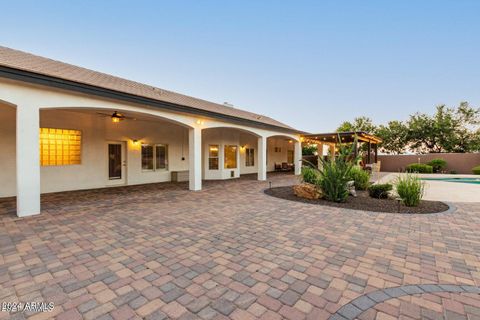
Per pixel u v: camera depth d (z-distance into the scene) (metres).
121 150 10.48
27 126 5.09
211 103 15.56
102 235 3.96
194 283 2.50
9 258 3.08
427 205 6.38
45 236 3.90
